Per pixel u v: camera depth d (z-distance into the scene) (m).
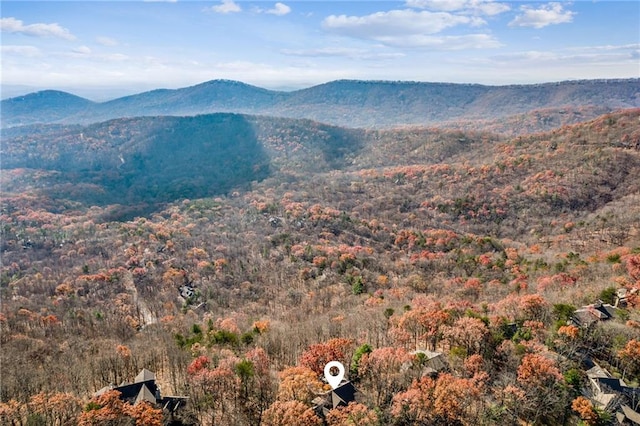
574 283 98.88
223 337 86.31
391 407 57.69
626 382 60.97
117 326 119.81
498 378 62.66
